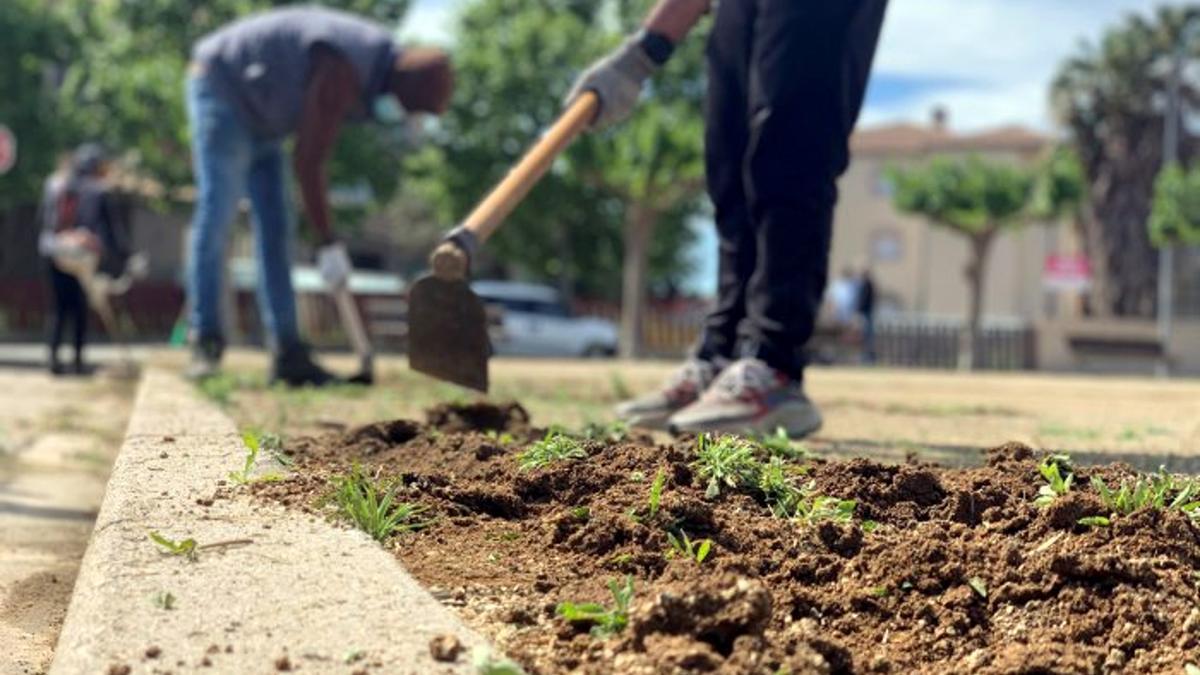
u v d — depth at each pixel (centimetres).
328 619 188
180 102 2266
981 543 234
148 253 3275
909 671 198
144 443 349
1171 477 266
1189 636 203
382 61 705
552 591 216
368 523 245
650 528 240
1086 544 228
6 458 588
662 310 3444
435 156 3030
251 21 725
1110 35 4141
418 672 168
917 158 5059
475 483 283
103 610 190
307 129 704
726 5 439
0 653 250
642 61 422
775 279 420
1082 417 609
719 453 277
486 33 3092
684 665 173
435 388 716
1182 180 3341
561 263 3375
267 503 261
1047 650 199
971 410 653
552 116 3012
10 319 2584
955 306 5009
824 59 412
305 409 534
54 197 1158
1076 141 4153
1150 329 3073
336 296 718
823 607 215
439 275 371
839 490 270
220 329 714
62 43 2650
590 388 767
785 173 416
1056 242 4878
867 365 2534
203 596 197
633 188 2625
